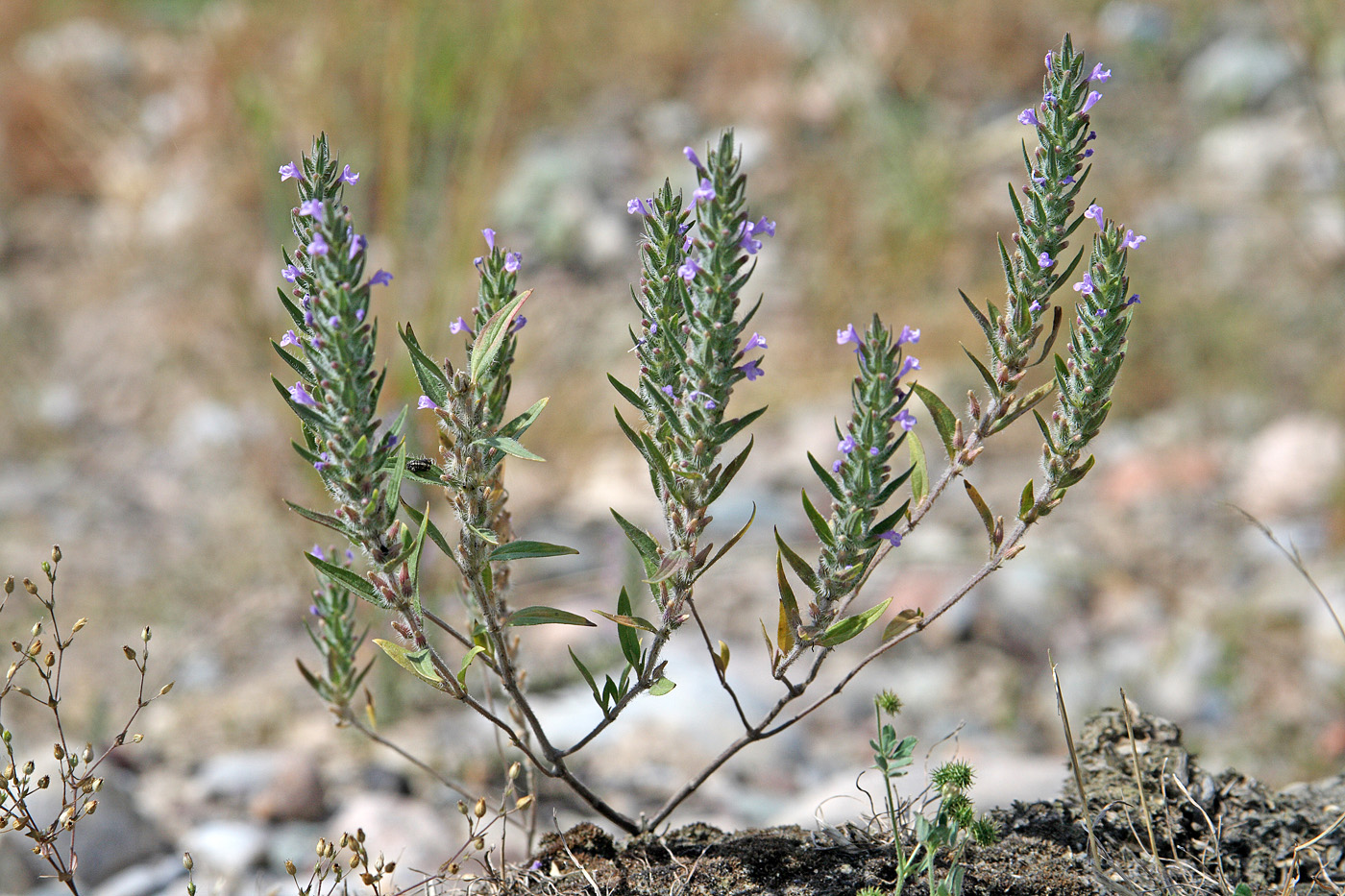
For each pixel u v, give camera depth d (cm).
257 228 859
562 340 788
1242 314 771
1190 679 520
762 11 1091
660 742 446
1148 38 1031
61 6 1128
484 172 795
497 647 220
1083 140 203
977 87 1003
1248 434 701
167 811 409
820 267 841
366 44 869
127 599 580
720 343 189
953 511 659
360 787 422
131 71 1057
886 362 192
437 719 472
